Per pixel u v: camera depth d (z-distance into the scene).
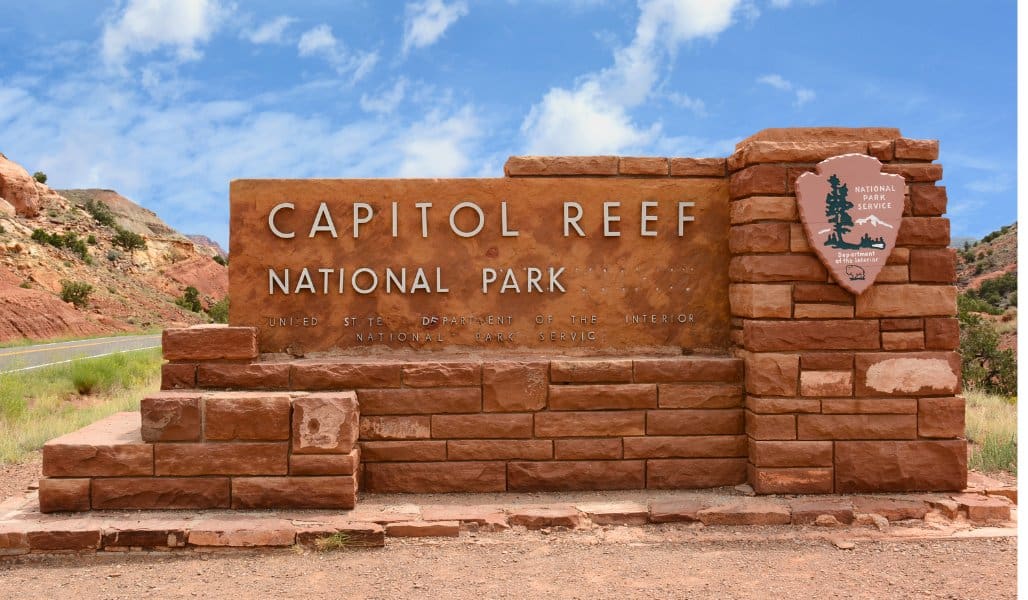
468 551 6.55
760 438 7.71
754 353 7.73
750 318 7.82
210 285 90.56
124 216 134.50
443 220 8.22
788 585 5.80
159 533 6.59
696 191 8.39
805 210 7.63
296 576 6.03
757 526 7.15
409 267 8.21
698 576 5.99
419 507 7.34
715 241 8.41
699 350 8.39
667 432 7.97
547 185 8.28
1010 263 71.44
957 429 7.78
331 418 7.20
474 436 7.86
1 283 49.28
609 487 7.93
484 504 7.48
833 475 7.73
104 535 6.57
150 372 21.27
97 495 7.13
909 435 7.76
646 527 7.13
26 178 76.25
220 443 7.19
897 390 7.74
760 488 7.68
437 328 8.22
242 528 6.64
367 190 8.18
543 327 8.29
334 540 6.59
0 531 6.54
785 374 7.68
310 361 7.92
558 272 8.27
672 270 8.37
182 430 7.17
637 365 7.95
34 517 6.97
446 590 5.72
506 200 8.25
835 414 7.73
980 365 21.80
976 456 10.38
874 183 7.66
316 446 7.18
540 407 7.88
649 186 8.34
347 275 8.16
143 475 7.16
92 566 6.32
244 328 7.79
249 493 7.16
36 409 15.18
